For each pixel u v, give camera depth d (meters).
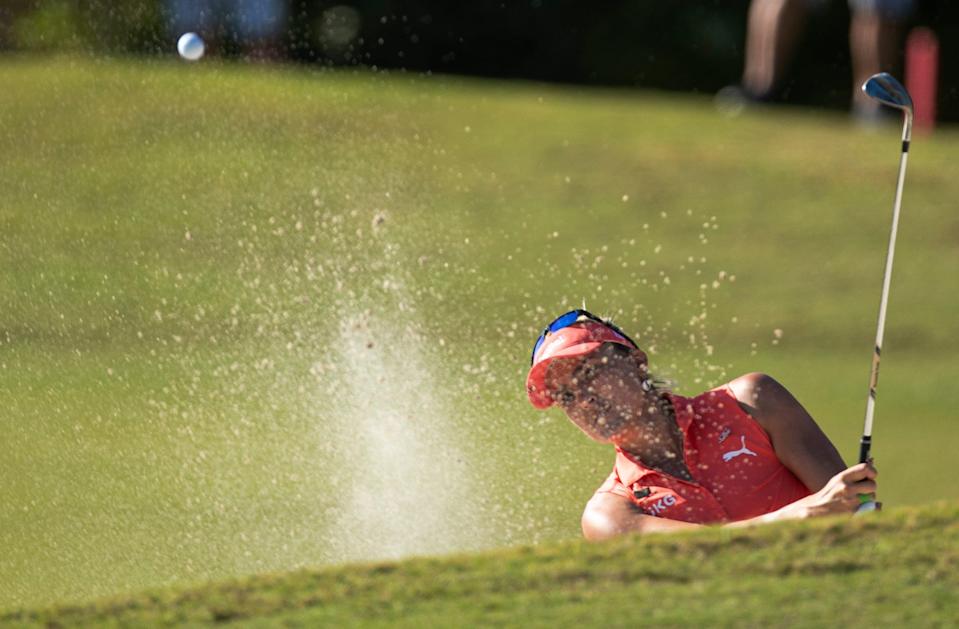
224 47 55.16
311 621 9.56
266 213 40.78
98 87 49.75
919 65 64.06
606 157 51.72
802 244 45.66
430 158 48.50
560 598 9.76
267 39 56.72
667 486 14.13
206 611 9.83
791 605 9.48
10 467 21.98
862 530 10.70
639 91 78.31
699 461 14.25
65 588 16.03
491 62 77.81
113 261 37.28
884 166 53.38
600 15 79.19
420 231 41.69
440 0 75.50
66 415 25.45
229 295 34.75
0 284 36.00
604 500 14.31
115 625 9.70
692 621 9.30
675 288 41.38
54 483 20.80
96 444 23.14
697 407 14.50
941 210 49.28
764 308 40.38
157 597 10.14
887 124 61.41
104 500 19.69
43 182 42.38
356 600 9.88
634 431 14.32
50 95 49.41
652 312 39.34
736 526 11.05
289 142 46.97
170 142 46.00
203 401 26.22
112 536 17.81
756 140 55.88
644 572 10.11
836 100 76.44
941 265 44.66
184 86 50.97
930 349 37.69
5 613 9.98
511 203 45.84
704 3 79.25
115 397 26.70
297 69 57.06
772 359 36.12
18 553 17.58
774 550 10.40
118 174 43.66
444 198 45.28
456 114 53.75
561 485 20.55
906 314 40.44
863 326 39.31
